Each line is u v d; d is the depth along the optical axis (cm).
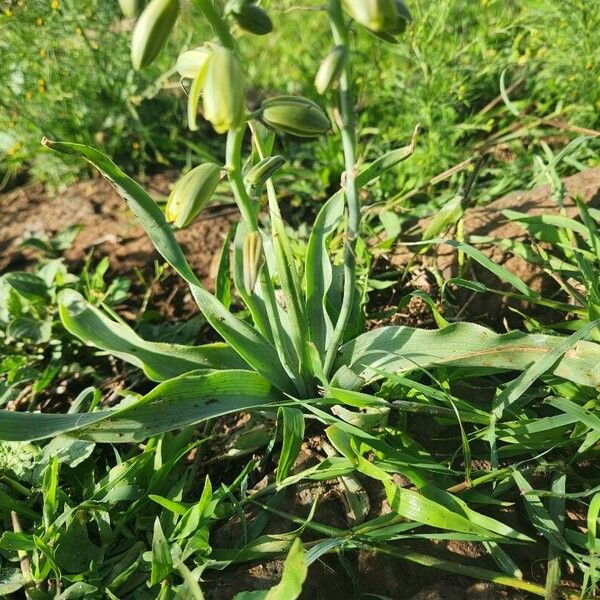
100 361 47
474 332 35
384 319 45
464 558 32
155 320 51
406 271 46
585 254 42
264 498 34
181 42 73
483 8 65
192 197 28
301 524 33
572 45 57
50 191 65
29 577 31
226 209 59
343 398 33
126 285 50
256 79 74
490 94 65
